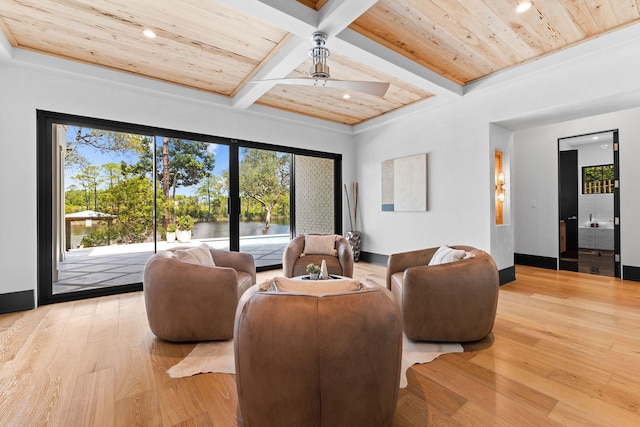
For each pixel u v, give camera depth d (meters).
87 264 3.90
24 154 2.99
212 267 2.27
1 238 2.90
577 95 3.05
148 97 3.69
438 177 4.41
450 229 4.27
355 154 5.93
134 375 1.81
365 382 1.20
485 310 2.20
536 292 3.54
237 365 1.26
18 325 2.60
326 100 4.43
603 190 6.35
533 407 1.51
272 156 5.04
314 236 4.02
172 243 4.07
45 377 1.79
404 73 3.19
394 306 1.32
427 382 1.74
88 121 3.37
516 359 2.00
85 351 2.12
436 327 2.22
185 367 1.90
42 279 3.17
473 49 3.03
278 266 5.01
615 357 2.01
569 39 2.84
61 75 3.17
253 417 1.23
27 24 2.53
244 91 3.78
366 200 5.69
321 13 2.28
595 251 6.29
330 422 1.18
